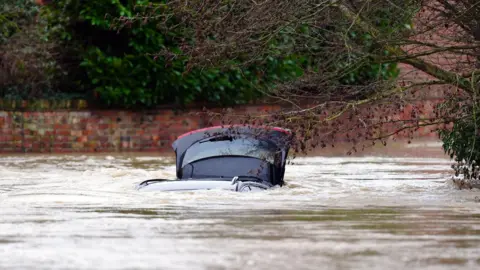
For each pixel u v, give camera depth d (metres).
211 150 53.38
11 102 88.81
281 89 53.25
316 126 47.72
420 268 25.17
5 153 87.12
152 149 91.62
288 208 40.16
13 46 87.62
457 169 52.31
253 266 25.48
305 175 59.72
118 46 90.25
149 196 45.00
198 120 92.56
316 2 48.69
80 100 90.31
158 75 89.00
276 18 46.66
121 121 91.06
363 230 32.78
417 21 49.44
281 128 48.53
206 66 48.97
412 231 32.47
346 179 56.59
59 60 91.06
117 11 86.94
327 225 34.16
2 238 31.09
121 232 32.31
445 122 48.03
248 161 52.41
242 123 51.16
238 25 47.16
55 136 89.69
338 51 50.19
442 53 50.59
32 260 26.84
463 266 25.53
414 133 103.19
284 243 29.61
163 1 85.75
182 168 53.31
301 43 52.72
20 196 45.75
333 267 25.31
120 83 88.44
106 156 81.56
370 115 51.25
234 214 37.72
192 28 50.28
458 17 46.38
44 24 88.44
